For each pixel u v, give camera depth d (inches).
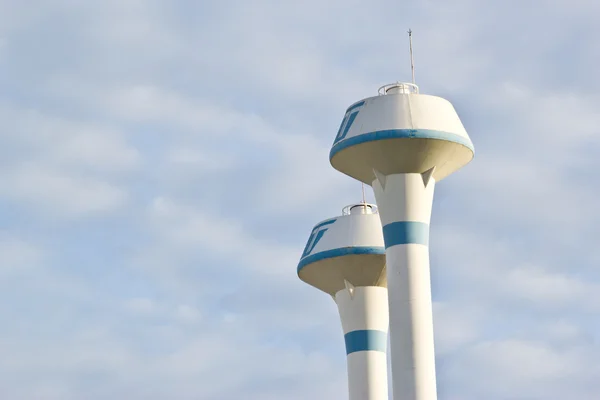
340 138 1923.0
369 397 2246.6
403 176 1889.8
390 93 1969.7
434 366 1829.5
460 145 1883.6
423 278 1854.1
